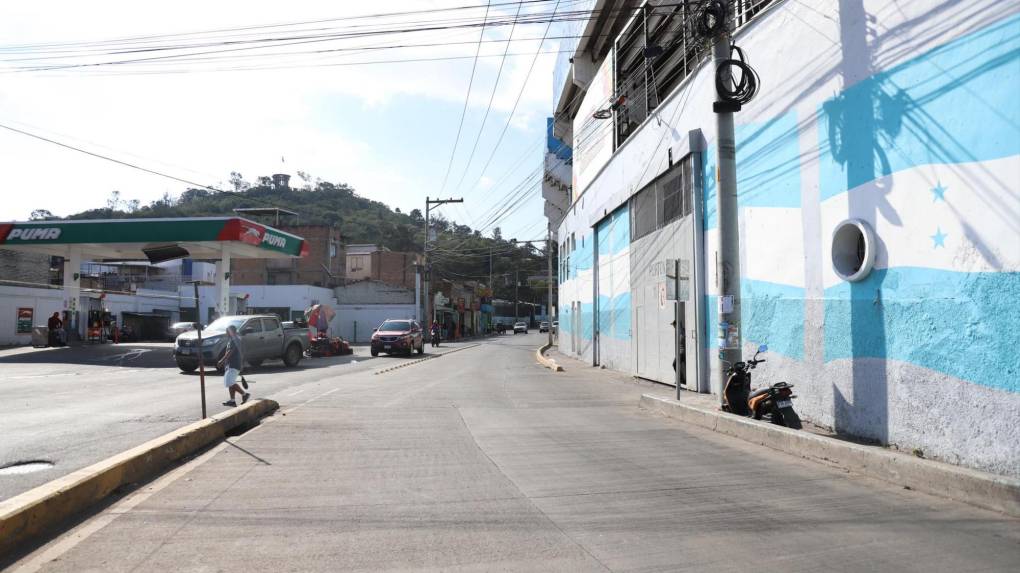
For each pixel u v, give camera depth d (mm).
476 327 86250
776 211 10156
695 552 4316
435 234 54656
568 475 6594
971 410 6297
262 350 20812
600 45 27266
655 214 16891
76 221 27938
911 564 4074
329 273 60688
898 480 6172
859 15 8016
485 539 4598
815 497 5711
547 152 47781
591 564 4102
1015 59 5867
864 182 7938
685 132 14422
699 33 10562
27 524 4578
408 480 6379
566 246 34969
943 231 6672
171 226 27500
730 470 6816
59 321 29344
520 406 12305
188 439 7770
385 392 14523
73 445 7645
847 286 8289
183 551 4336
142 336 43344
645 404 12156
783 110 9938
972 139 6309
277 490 5980
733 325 10172
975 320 6262
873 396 7773
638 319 18547
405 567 4051
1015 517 5059
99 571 3975
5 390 13750
